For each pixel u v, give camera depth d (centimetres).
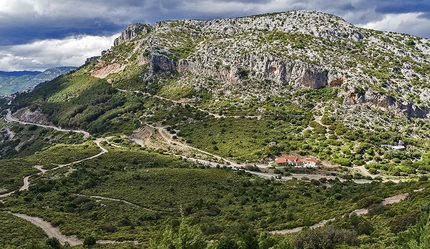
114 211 8919
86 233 7069
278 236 5675
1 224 7175
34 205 9325
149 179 11956
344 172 13625
